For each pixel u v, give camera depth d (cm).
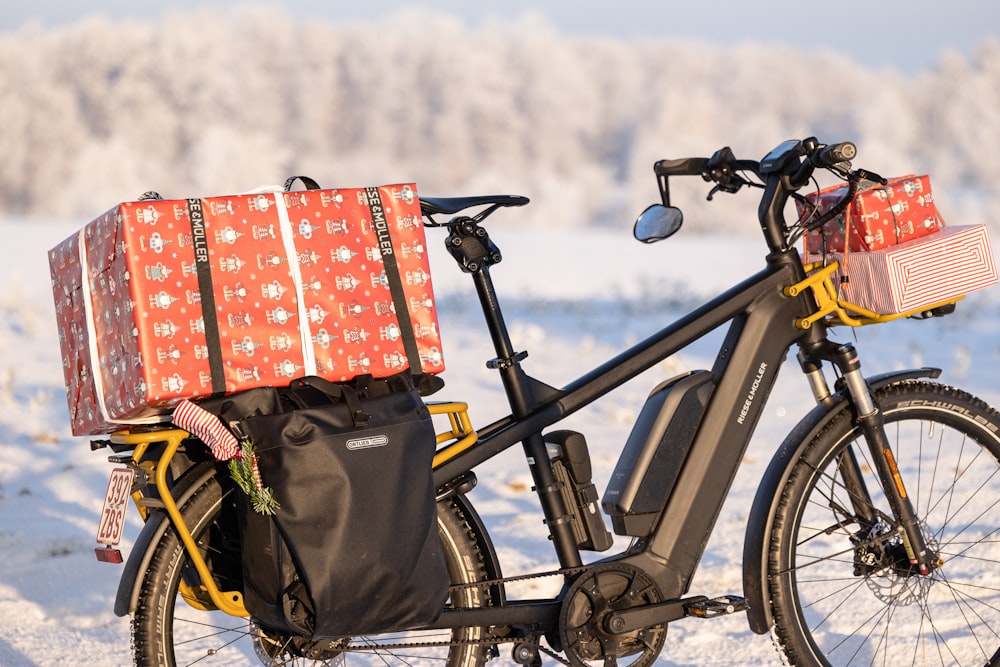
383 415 315
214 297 306
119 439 316
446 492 349
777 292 374
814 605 474
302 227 317
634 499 361
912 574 379
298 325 314
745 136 11375
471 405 903
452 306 1672
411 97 12988
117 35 12644
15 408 895
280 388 317
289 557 306
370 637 419
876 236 368
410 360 326
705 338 1239
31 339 1289
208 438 301
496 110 12762
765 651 436
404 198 330
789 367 1038
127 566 320
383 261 324
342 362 318
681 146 11194
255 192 321
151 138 12100
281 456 303
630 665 360
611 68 15625
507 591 506
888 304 362
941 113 13300
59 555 560
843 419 375
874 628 446
